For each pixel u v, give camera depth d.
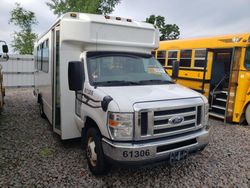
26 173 3.95
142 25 4.99
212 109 8.73
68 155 4.70
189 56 9.35
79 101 4.40
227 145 5.61
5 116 7.77
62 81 4.55
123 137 3.19
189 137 3.61
